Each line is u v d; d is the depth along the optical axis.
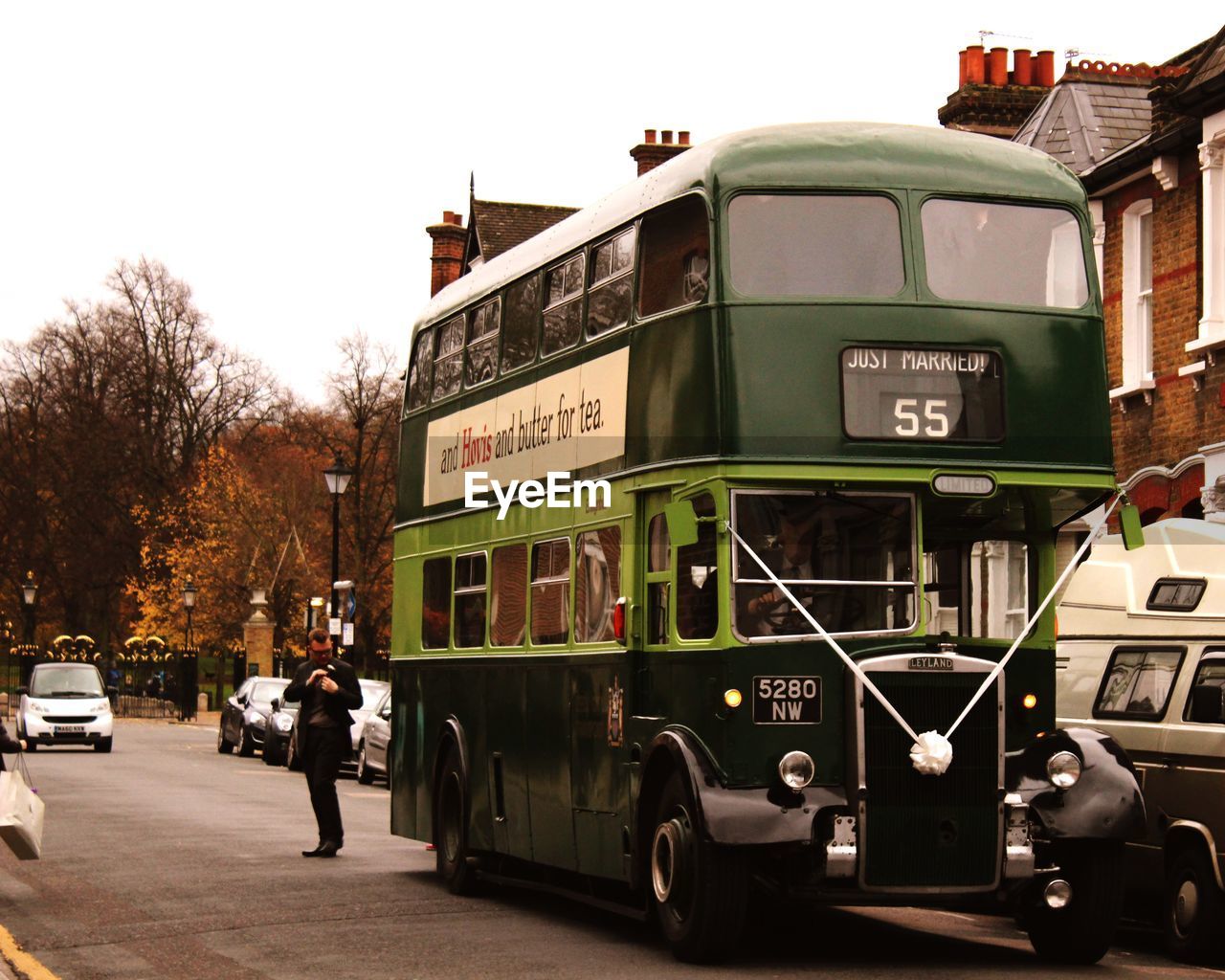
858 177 11.48
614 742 12.27
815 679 10.97
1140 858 13.08
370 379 72.00
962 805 10.91
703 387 11.27
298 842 19.00
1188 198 24.58
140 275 80.81
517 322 15.04
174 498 76.94
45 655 76.38
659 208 12.15
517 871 14.82
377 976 10.32
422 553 17.25
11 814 13.20
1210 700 12.61
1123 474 26.03
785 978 10.34
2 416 81.06
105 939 11.78
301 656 67.25
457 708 15.81
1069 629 14.71
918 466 11.17
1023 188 11.74
